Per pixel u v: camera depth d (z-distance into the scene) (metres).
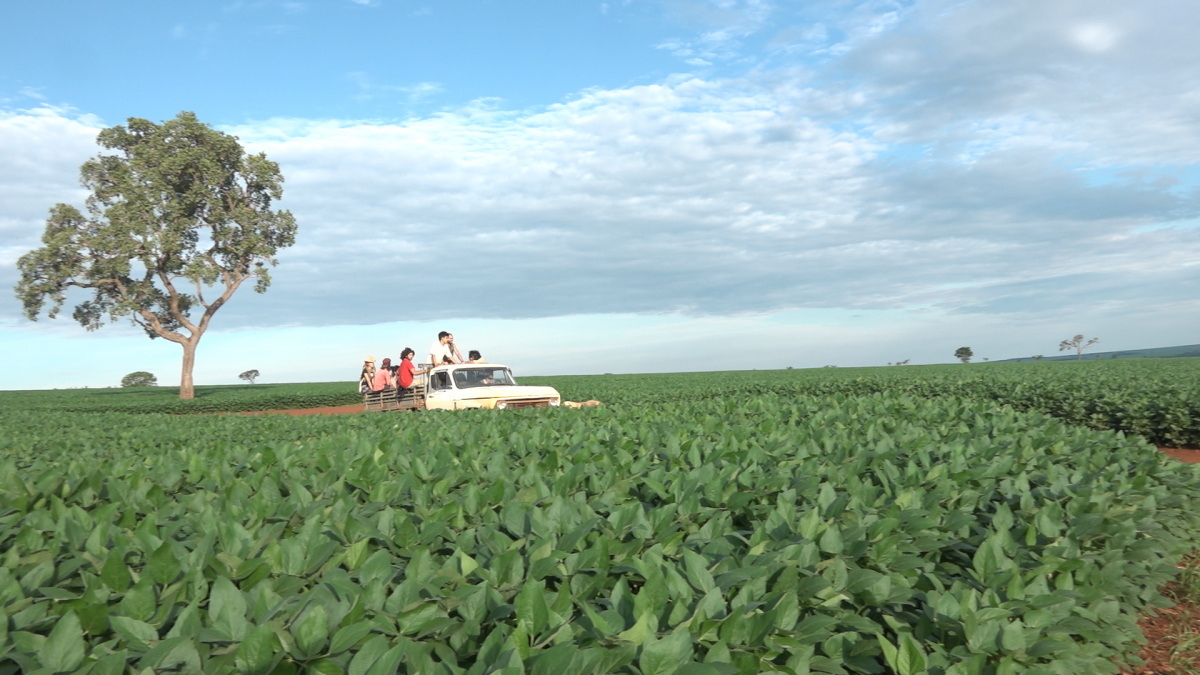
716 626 2.33
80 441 8.59
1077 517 3.90
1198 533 5.18
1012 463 5.29
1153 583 4.06
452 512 3.71
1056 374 24.02
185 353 41.84
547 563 2.71
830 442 6.03
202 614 2.46
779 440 6.26
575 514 3.50
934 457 5.73
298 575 2.80
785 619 2.47
